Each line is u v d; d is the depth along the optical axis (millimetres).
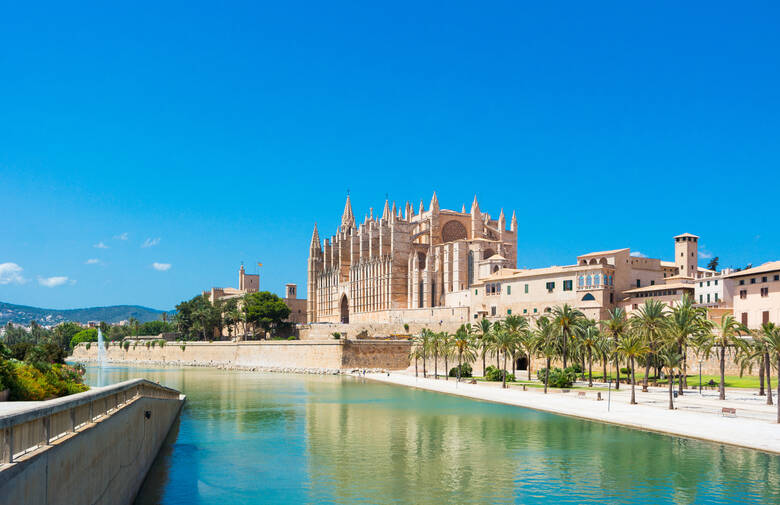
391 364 167750
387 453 56156
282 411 85375
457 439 62875
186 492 41688
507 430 68125
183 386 127812
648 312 85500
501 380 125938
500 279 157875
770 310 110625
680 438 61188
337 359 165375
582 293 139250
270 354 191000
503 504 40500
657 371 107000
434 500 41125
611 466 50188
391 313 196250
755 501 40938
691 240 179000
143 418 42031
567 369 113000
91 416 25297
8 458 16047
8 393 38438
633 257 145125
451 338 137625
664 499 41438
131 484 35500
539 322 117875
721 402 82375
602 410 79000
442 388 115375
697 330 84750
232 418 78562
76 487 21453
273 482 45281
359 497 41844
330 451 56969
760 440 57250
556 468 49844
